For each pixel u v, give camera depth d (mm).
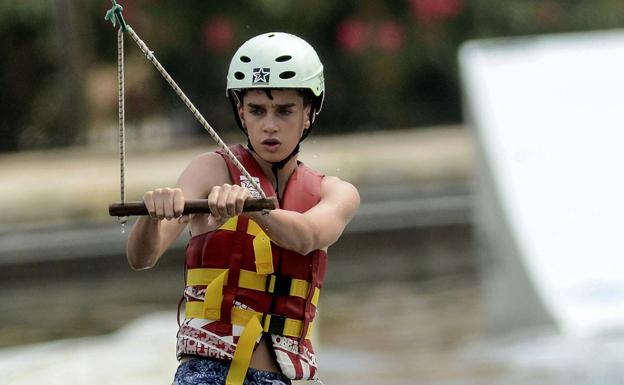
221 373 15344
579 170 34219
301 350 15695
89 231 39031
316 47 53094
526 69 35344
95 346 28688
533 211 33969
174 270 39031
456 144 43875
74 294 38594
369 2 53031
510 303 33750
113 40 51406
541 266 33531
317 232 15227
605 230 33719
